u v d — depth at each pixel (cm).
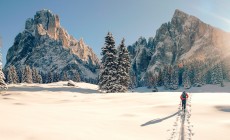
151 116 1883
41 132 1320
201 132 1421
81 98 3662
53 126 1471
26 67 12700
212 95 3019
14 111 1869
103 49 5603
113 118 1811
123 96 3469
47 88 5897
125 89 5497
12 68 12338
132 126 1580
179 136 1359
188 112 1964
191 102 2414
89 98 3584
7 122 1471
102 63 5606
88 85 8800
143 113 2011
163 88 14212
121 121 1708
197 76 13962
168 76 14050
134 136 1365
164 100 2756
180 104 2359
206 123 1614
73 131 1387
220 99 2598
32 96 3747
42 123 1527
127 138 1321
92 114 1975
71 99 3562
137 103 2709
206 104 2242
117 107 2473
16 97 3459
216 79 13412
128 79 5625
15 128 1359
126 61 5688
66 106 2606
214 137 1330
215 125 1552
